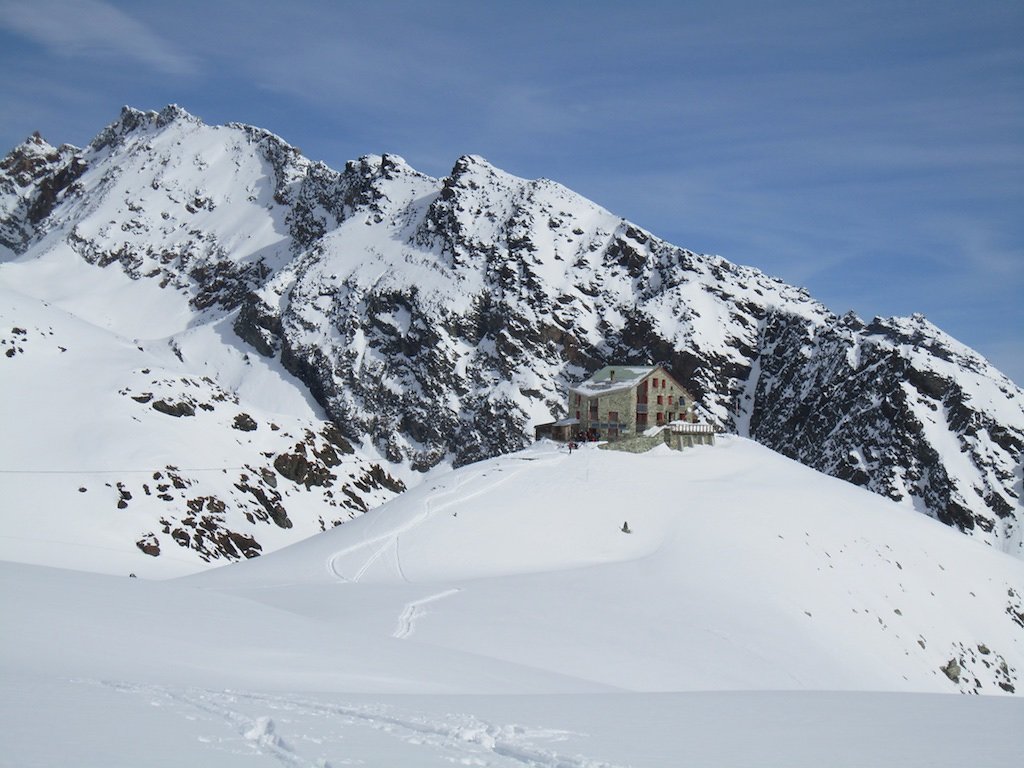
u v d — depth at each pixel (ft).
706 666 216.13
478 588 249.96
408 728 82.69
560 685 144.36
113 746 68.13
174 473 543.80
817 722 103.86
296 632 150.10
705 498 345.72
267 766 66.28
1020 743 93.45
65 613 131.64
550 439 433.07
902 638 290.56
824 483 395.75
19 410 561.02
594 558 300.61
